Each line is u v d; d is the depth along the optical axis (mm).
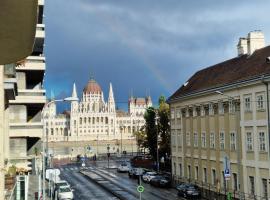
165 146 78500
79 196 52969
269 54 45469
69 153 187250
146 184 65812
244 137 44719
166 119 78562
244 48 55562
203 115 55688
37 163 49625
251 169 43469
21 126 45188
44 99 46844
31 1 4047
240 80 44812
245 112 44531
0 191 18906
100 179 74688
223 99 49562
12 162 45688
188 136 61188
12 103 46219
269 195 40031
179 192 51812
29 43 4980
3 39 4824
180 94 64125
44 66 47344
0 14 4285
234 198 46562
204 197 50031
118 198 50938
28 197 37500
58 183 49250
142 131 87375
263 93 40969
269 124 39812
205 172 55406
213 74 58500
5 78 23594
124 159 134750
